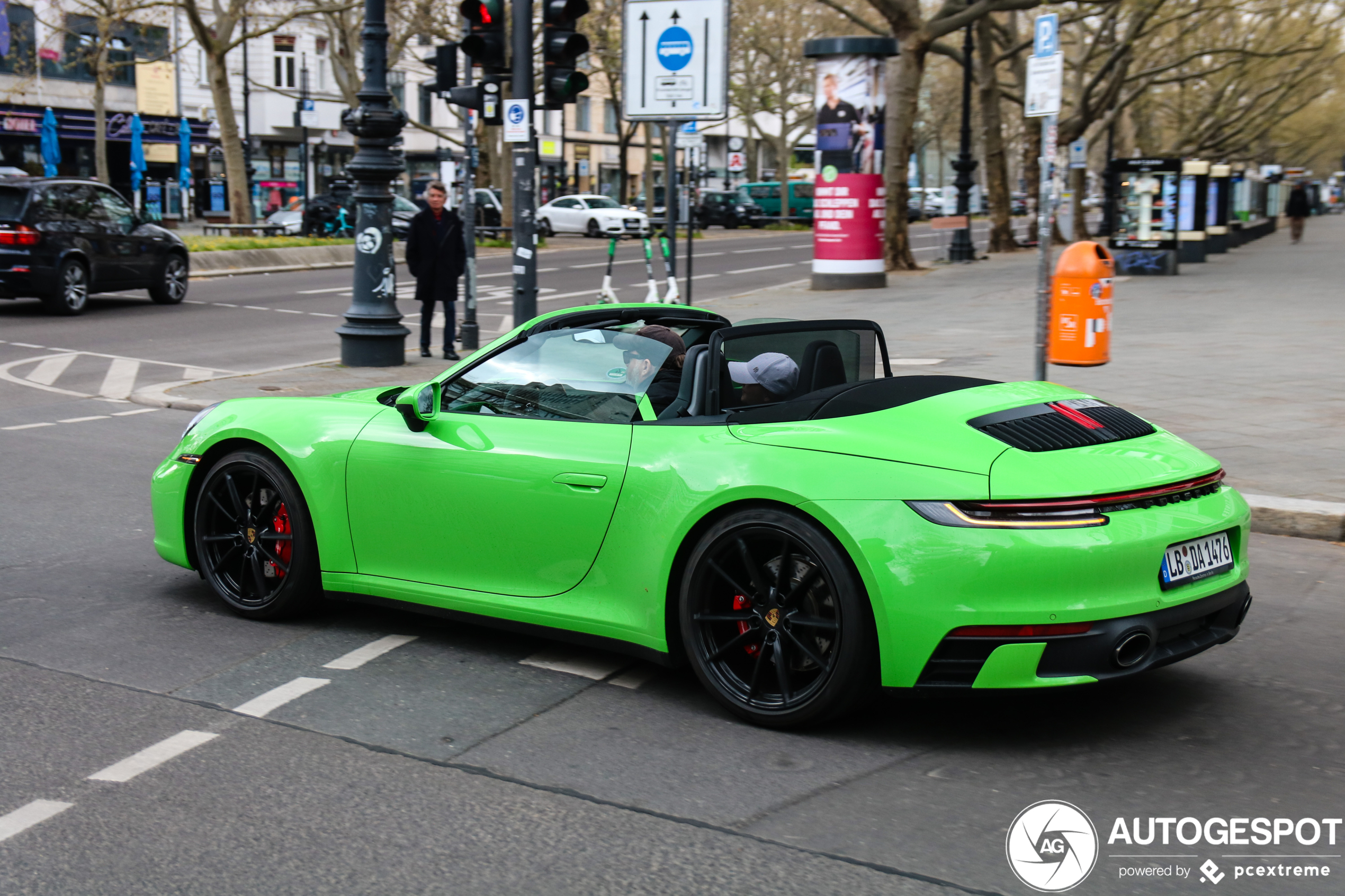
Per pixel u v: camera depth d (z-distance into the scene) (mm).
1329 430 8797
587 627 4441
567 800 3525
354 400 5355
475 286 15539
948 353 13391
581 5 9914
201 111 52812
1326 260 29562
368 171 13211
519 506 4531
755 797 3543
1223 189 33125
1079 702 4301
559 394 4703
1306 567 6172
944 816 3418
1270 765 3773
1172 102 62156
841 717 4051
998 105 35812
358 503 4965
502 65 10094
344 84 45219
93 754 3861
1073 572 3604
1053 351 10492
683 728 4078
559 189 57156
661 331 4734
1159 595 3744
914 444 3885
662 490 4199
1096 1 26094
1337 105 90000
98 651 4879
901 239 27641
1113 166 24562
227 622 5297
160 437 9922
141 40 49375
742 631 4129
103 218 19656
